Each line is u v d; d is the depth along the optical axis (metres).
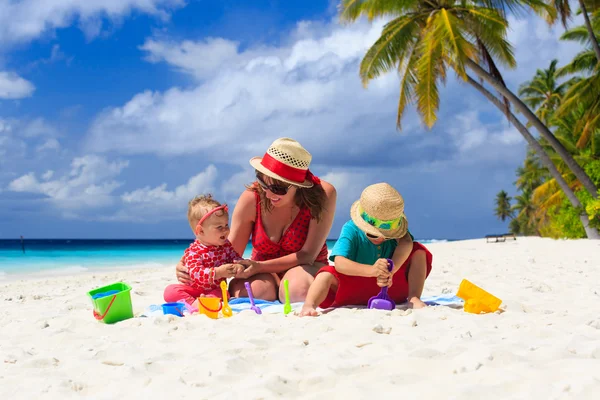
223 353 2.72
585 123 19.84
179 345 2.99
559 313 3.69
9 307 5.29
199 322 3.61
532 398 1.92
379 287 4.08
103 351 2.88
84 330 3.61
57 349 3.05
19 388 2.36
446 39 14.83
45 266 16.88
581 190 20.84
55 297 6.27
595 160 21.28
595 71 19.16
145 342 3.10
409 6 16.39
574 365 2.29
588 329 3.06
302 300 4.29
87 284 8.62
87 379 2.46
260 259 4.66
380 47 16.25
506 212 63.91
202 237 4.30
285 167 4.17
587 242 16.52
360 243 4.04
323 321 3.42
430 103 14.80
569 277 6.55
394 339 2.90
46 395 2.26
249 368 2.50
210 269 4.19
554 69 29.39
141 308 4.95
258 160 4.47
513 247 15.97
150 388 2.26
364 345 2.82
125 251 36.41
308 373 2.39
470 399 1.97
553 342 2.75
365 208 3.87
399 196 3.87
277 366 2.50
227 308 3.90
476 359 2.39
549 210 24.08
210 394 2.17
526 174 35.19
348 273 3.91
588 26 17.42
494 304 3.79
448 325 3.28
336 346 2.82
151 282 7.34
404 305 4.03
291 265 4.43
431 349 2.59
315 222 4.45
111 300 3.90
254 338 2.98
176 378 2.35
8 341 3.35
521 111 17.22
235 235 4.60
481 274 7.10
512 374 2.18
